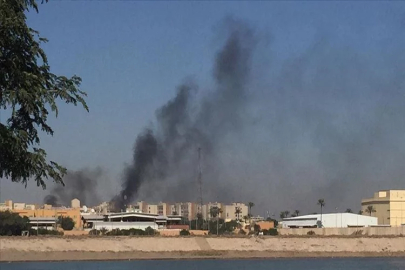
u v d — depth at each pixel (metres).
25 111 39.72
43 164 40.47
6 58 38.59
